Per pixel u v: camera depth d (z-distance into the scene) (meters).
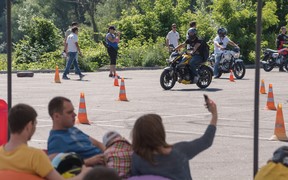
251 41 65.69
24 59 60.28
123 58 62.34
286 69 55.66
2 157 9.98
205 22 68.88
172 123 26.09
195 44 38.59
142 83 42.97
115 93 36.16
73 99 33.31
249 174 17.75
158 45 63.66
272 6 68.31
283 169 11.17
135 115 28.12
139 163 10.37
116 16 144.62
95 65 57.28
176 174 10.35
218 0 66.81
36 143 21.52
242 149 21.02
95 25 148.12
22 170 9.91
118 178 7.29
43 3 157.12
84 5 150.25
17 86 39.84
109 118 27.22
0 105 14.24
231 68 47.22
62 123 11.63
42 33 61.62
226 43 47.53
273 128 25.31
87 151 11.60
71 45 45.47
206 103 11.30
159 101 32.81
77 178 10.12
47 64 57.78
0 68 56.78
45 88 38.75
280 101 34.00
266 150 21.09
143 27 69.56
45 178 9.96
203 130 24.59
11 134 10.09
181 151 10.64
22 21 63.25
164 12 70.25
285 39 56.50
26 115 10.04
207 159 19.47
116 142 11.19
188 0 72.38
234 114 28.77
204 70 39.09
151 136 10.28
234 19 66.44
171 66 38.50
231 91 37.78
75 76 48.88
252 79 46.69
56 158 10.66
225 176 17.50
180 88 39.22
